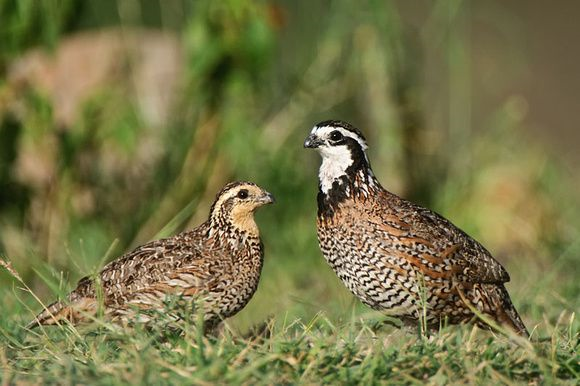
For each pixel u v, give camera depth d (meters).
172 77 14.46
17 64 13.66
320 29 14.88
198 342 7.96
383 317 9.98
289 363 7.77
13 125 13.05
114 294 9.64
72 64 14.13
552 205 15.20
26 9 12.84
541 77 21.56
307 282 12.62
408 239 9.48
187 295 9.73
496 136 16.22
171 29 16.05
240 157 13.67
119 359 7.96
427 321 9.73
